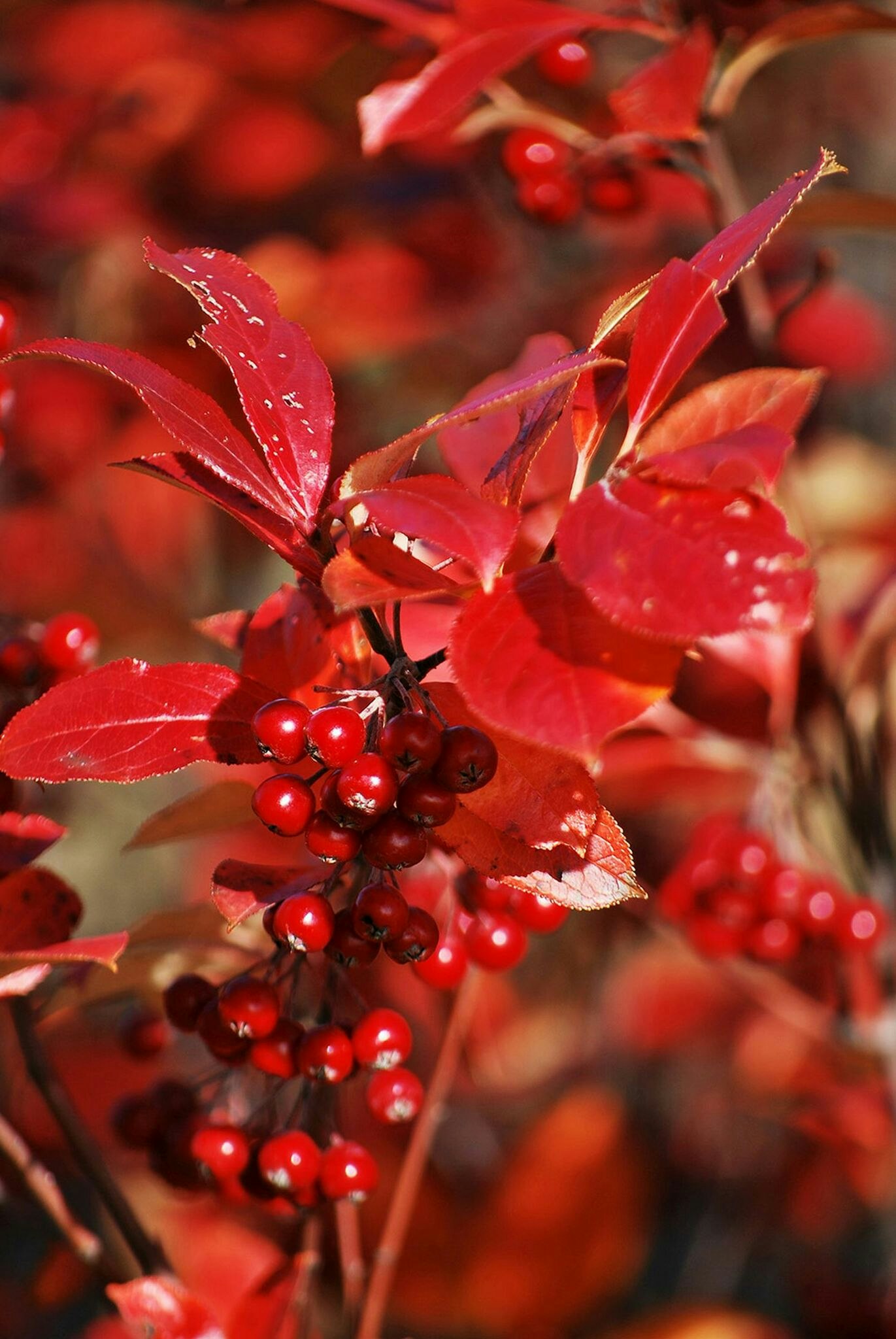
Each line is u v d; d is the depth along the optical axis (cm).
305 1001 69
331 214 112
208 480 61
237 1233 79
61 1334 103
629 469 58
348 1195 63
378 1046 62
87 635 66
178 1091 68
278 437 60
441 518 57
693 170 80
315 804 59
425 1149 69
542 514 67
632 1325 101
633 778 81
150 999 69
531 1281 97
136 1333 66
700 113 76
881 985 83
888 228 81
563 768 59
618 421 108
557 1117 103
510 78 94
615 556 56
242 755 60
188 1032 65
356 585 57
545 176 84
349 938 60
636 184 85
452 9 76
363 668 63
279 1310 66
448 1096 111
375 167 112
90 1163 67
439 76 74
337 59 96
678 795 84
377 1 76
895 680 88
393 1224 68
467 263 111
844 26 77
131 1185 83
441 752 58
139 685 60
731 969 87
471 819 60
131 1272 68
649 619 56
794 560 56
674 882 80
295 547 60
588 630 57
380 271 109
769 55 78
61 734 60
